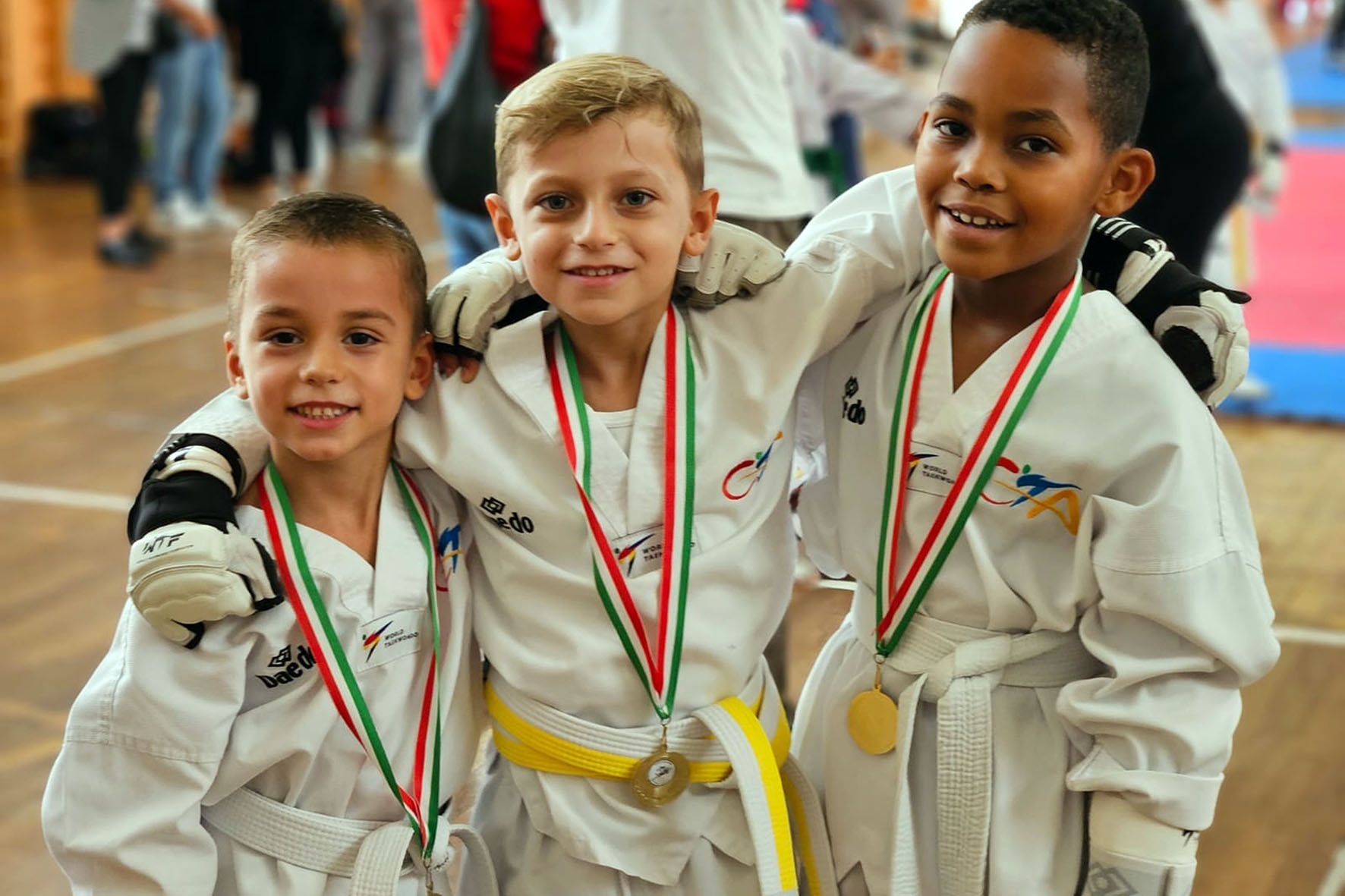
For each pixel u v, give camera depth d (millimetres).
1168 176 3912
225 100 8727
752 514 1695
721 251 1665
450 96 2945
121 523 4105
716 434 1658
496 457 1625
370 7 11383
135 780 1528
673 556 1637
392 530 1610
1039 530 1607
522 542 1652
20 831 2586
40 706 3031
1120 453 1538
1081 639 1624
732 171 2385
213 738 1531
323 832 1604
